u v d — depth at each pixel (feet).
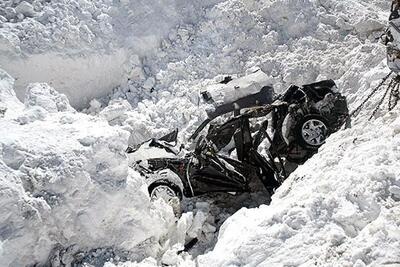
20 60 37.24
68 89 39.70
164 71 42.45
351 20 44.68
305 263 18.42
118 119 38.65
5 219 20.62
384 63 36.04
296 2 45.55
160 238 25.49
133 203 23.82
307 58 42.45
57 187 22.27
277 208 22.25
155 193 29.35
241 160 31.73
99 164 23.54
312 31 44.55
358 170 21.42
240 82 36.04
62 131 24.56
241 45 44.04
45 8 39.91
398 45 27.07
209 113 34.71
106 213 23.13
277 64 42.52
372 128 27.04
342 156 25.03
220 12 44.68
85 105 40.88
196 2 46.21
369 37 43.37
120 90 42.22
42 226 21.61
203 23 44.65
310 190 22.20
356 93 36.27
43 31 38.81
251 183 32.63
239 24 44.55
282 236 19.86
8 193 20.70
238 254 19.79
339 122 33.65
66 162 22.74
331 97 34.50
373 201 19.38
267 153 32.94
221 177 31.09
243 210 23.66
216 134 31.60
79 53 39.73
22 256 20.98
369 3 53.57
